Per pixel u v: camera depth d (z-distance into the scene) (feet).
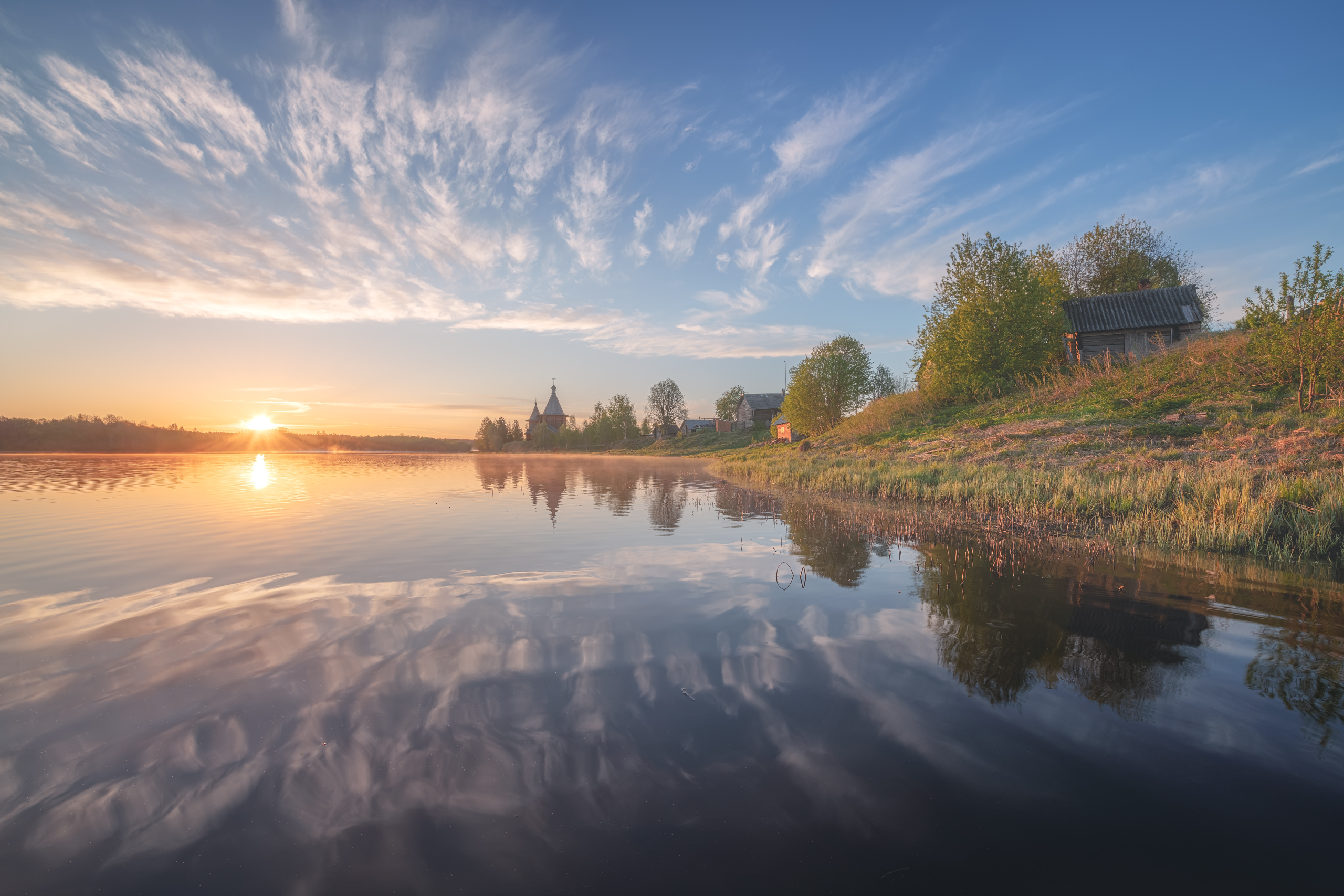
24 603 19.58
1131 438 53.06
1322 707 12.05
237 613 18.43
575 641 15.85
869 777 9.68
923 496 47.24
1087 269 142.82
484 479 90.22
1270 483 33.99
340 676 13.46
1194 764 10.02
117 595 20.71
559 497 60.03
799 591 21.09
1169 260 138.82
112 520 41.60
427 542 32.17
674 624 17.35
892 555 27.61
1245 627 16.99
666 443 297.12
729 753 10.36
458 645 15.52
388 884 7.46
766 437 231.91
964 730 11.13
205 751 10.25
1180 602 19.53
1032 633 16.48
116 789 9.18
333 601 19.83
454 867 7.76
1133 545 29.58
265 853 7.96
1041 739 10.83
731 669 13.96
